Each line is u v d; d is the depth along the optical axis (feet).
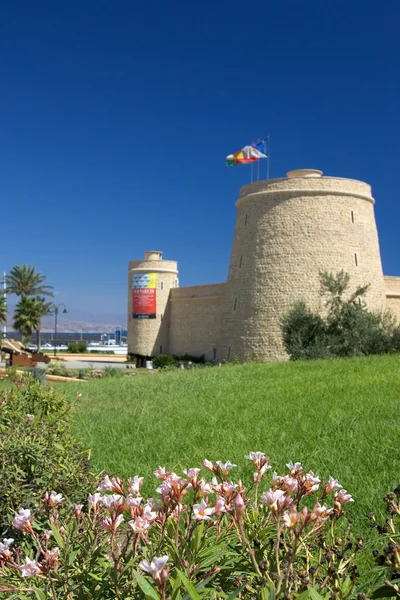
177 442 26.94
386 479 19.08
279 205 118.83
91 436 29.58
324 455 22.26
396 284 134.82
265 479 19.85
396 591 7.35
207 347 155.74
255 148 125.29
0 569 9.08
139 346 174.19
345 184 119.65
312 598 6.81
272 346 115.34
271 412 32.86
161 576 6.79
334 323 91.20
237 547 9.46
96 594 8.25
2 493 13.73
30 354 151.94
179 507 9.05
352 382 42.42
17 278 229.86
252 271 120.37
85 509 15.23
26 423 17.19
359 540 10.06
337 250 116.98
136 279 175.63
